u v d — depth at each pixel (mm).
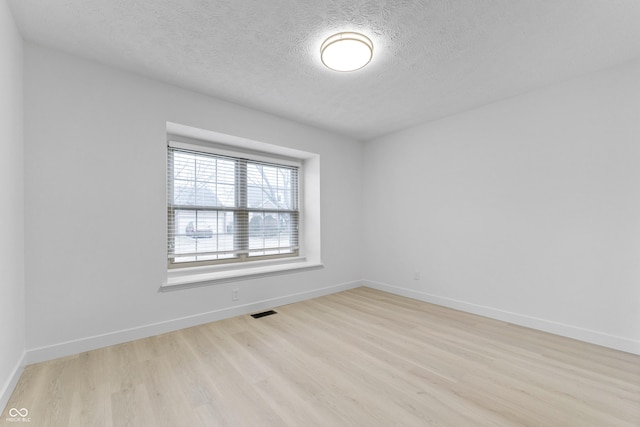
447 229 3479
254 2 1684
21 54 1984
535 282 2756
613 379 1864
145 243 2516
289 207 4035
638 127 2225
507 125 2967
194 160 3176
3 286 1596
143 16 1806
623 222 2287
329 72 2480
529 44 2078
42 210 2070
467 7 1718
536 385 1805
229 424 1463
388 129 3986
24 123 2014
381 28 1908
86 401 1632
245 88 2764
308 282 3814
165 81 2625
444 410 1568
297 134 3686
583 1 1667
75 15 1790
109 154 2354
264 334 2615
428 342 2447
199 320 2832
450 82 2641
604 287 2369
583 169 2484
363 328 2766
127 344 2369
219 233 3344
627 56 2211
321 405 1614
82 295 2221
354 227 4430
